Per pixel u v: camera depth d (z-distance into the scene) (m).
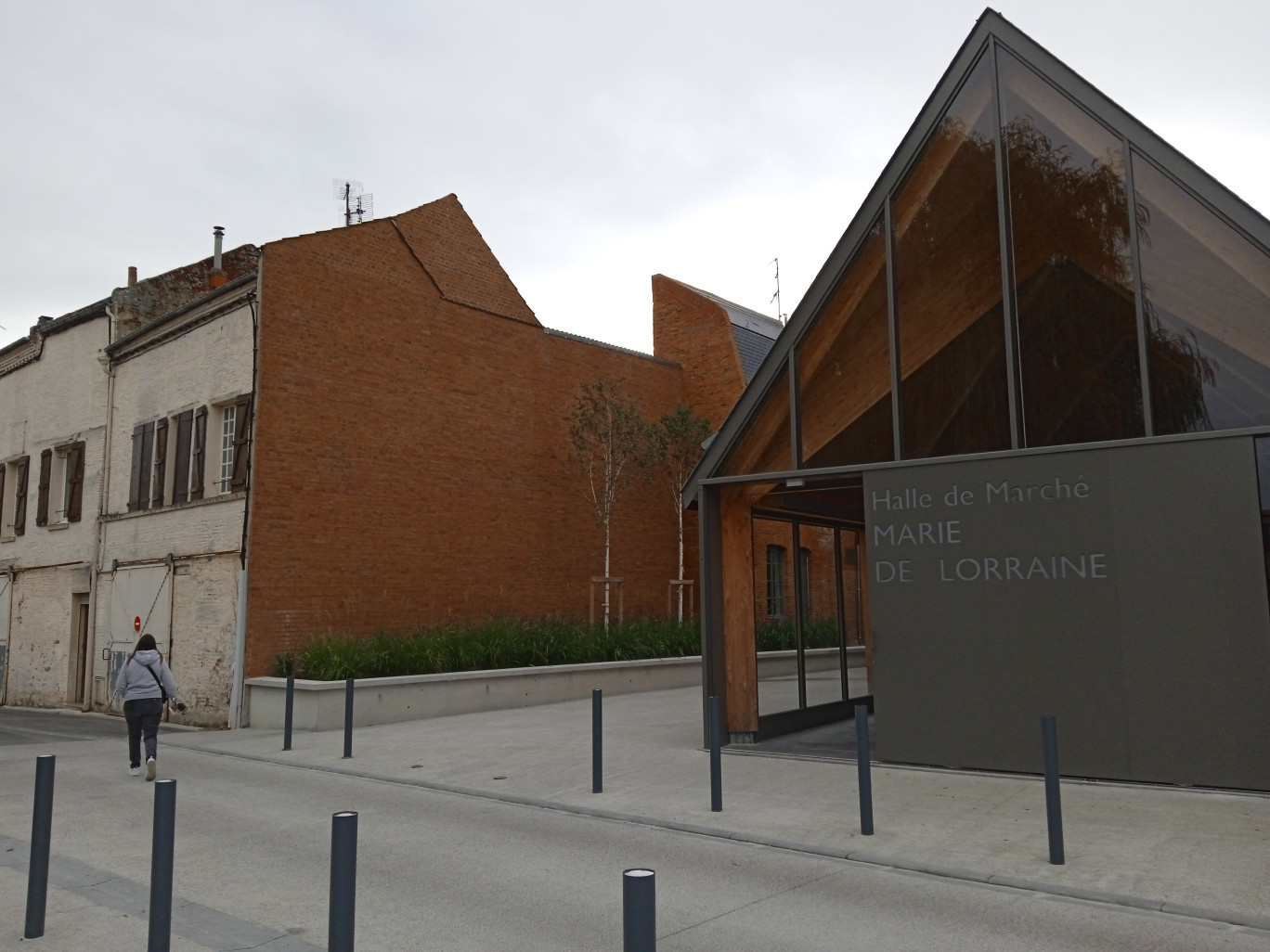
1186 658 8.72
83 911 5.89
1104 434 9.35
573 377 22.73
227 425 17.50
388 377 18.59
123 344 20.30
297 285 17.23
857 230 11.02
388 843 7.63
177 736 14.88
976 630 9.72
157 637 17.84
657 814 8.45
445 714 15.94
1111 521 9.17
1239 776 8.42
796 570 13.77
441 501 19.28
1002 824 7.62
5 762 12.27
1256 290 8.81
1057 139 9.95
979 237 10.30
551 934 5.42
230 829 8.20
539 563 21.22
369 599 17.72
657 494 24.47
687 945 5.23
